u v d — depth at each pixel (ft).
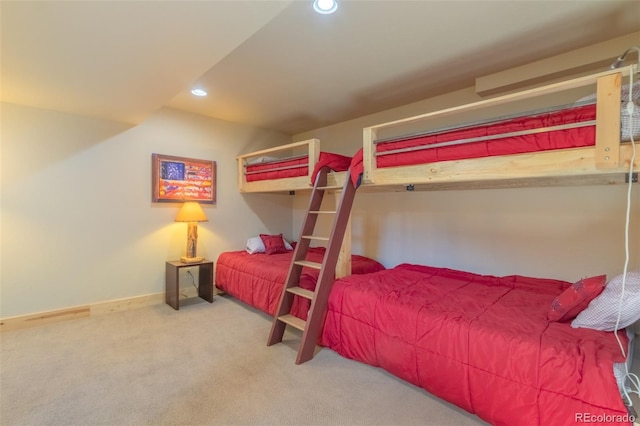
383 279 9.30
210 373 7.18
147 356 7.98
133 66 7.07
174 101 12.21
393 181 7.80
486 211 10.54
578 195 8.83
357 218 14.34
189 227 12.80
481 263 10.66
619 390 4.42
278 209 16.80
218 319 10.80
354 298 7.94
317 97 11.77
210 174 14.07
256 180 13.79
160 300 12.75
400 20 7.06
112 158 11.52
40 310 10.18
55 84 8.11
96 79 7.77
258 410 5.89
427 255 12.02
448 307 6.93
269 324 10.34
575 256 8.89
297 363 7.67
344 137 14.96
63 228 10.58
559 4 6.52
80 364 7.52
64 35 5.78
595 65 8.23
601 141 4.98
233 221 14.99
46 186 10.27
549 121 5.59
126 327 9.96
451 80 10.28
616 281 5.42
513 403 5.10
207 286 13.03
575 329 5.68
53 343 8.70
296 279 9.25
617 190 8.25
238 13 5.17
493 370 5.41
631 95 4.77
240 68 9.43
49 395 6.27
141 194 12.23
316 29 7.41
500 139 6.11
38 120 10.07
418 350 6.47
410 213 12.53
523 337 5.37
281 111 13.39
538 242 9.52
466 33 7.59
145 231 12.35
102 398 6.19
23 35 5.75
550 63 8.70
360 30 7.45
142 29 5.60
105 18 5.26
